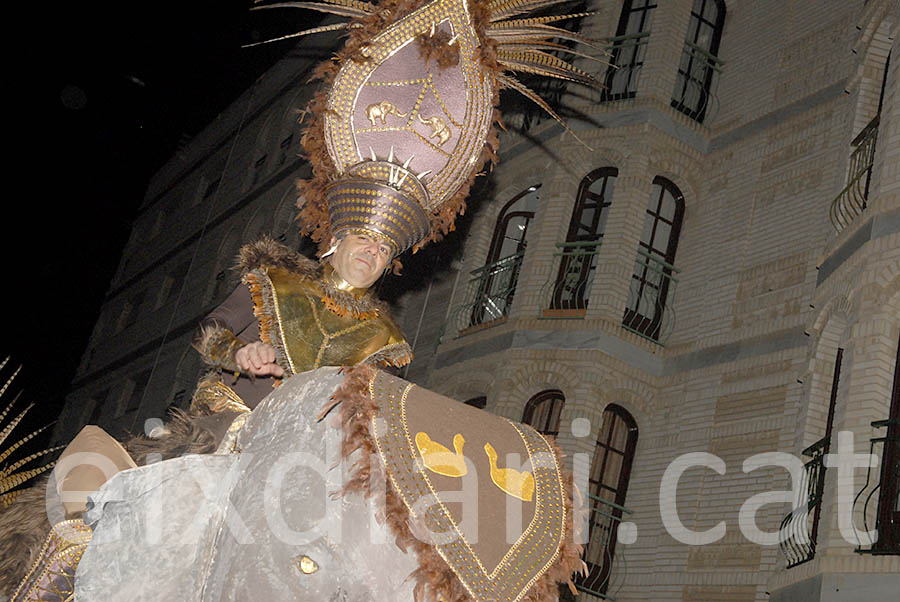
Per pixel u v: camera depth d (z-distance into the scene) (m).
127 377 28.53
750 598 12.09
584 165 16.81
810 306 13.17
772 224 14.79
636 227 15.95
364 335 2.37
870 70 13.95
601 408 14.86
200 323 2.45
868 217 12.02
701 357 14.76
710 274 15.41
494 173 18.31
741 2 17.64
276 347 2.29
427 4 2.24
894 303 11.40
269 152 27.20
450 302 17.73
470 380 16.23
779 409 13.10
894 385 11.11
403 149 2.24
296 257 2.42
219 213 28.20
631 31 17.91
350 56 2.25
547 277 16.20
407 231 2.24
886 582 9.91
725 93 16.97
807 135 14.91
